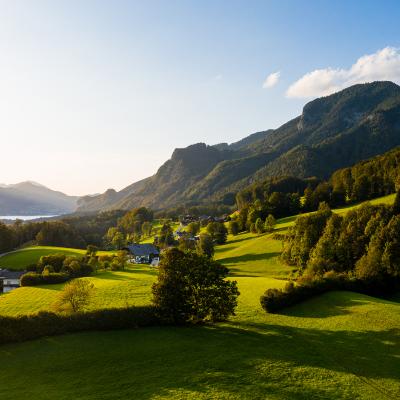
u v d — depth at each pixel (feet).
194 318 157.17
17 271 384.27
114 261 383.04
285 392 95.61
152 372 109.09
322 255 293.84
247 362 114.42
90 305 203.00
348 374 106.83
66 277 316.19
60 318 144.46
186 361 116.06
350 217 317.83
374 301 178.09
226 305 156.76
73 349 128.77
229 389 96.89
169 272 156.66
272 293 180.45
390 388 99.66
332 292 195.52
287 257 347.97
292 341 134.62
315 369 109.60
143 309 153.99
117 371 110.93
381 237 256.11
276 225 510.17
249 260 379.55
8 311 217.56
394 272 228.63
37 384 104.63
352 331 141.69
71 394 97.60
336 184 606.96
